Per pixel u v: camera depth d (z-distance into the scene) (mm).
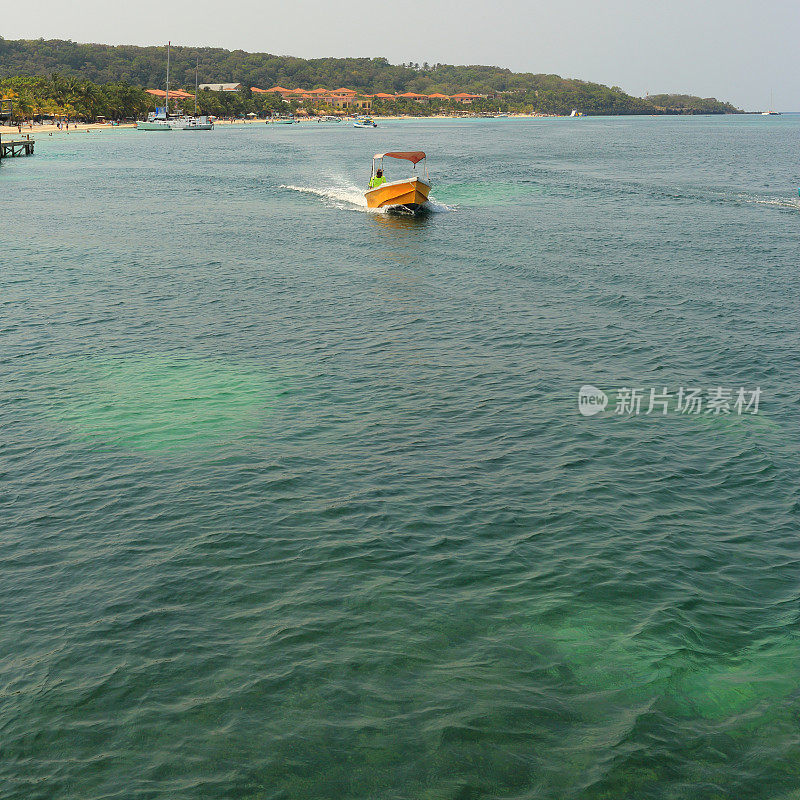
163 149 115188
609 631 10570
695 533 12945
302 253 37000
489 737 8797
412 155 49531
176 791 8156
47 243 39625
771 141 142375
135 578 11742
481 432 16938
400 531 12953
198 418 17656
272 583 11562
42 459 15641
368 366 21125
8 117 120562
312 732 8852
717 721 9055
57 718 9094
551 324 24875
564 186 63969
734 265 33156
